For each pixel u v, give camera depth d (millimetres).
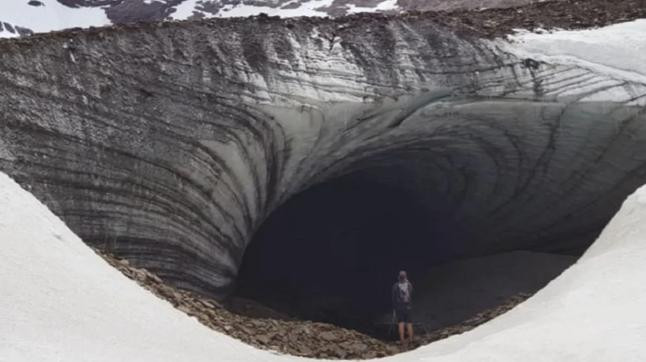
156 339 5691
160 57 13148
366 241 21938
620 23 18281
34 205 7031
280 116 14062
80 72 11992
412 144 16719
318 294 20375
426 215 21047
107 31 12797
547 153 17297
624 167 17141
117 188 11812
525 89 16109
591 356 5574
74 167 11320
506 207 19203
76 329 5020
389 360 7598
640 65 16719
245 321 9406
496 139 16922
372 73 15195
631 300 6621
